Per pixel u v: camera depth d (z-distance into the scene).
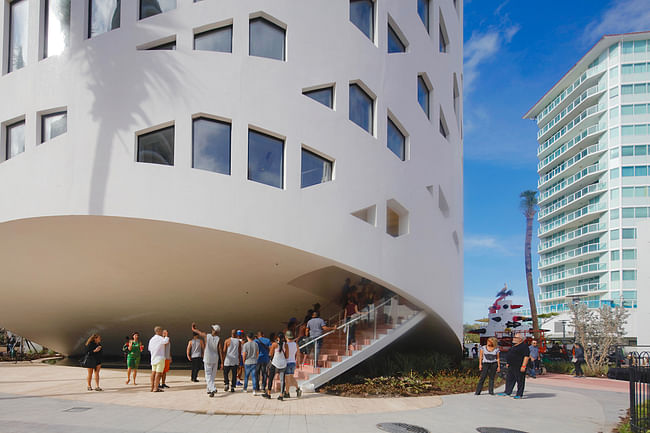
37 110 12.52
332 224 13.55
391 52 17.00
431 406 10.45
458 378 15.74
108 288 15.73
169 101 12.04
